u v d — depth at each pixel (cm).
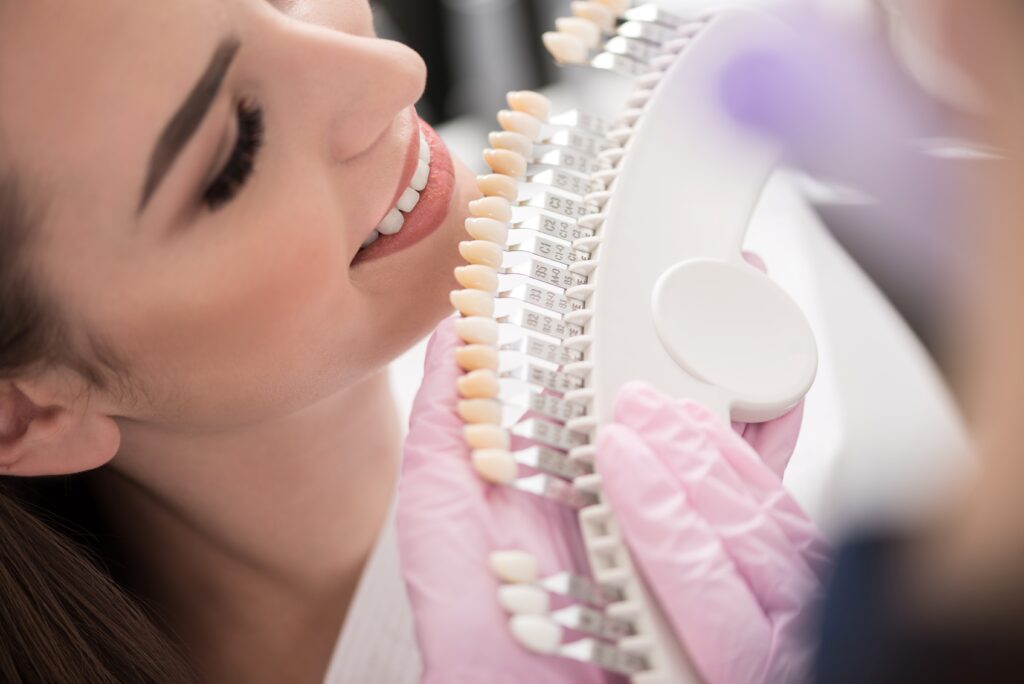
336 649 95
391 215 72
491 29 179
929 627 44
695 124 73
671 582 56
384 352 74
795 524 64
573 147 72
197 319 65
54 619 79
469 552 59
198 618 97
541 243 66
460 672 56
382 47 67
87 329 65
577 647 55
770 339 67
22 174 60
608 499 58
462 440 64
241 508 88
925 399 100
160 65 59
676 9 103
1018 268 39
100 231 62
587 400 62
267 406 72
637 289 66
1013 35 37
